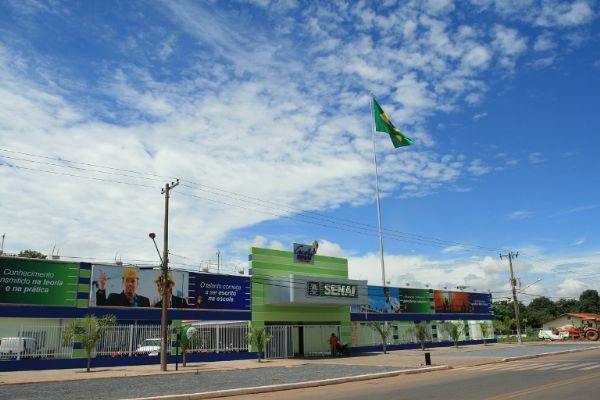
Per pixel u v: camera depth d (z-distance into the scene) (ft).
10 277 83.46
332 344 119.03
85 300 90.22
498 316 310.24
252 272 115.14
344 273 134.92
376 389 54.65
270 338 104.42
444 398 44.42
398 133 155.12
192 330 91.04
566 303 426.10
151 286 98.63
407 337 151.94
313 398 48.42
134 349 92.07
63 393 51.80
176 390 53.83
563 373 65.00
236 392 52.90
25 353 80.79
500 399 42.50
